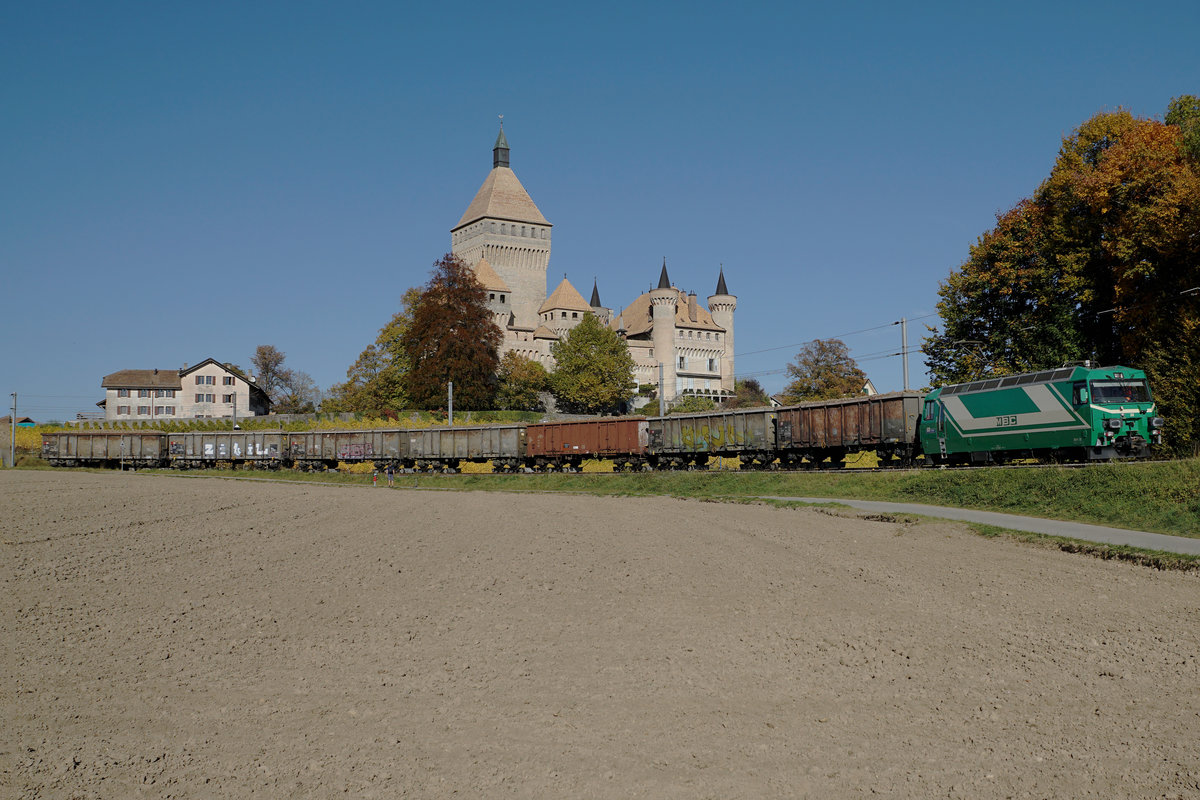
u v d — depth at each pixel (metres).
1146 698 11.92
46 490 48.38
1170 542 22.09
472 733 11.04
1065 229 48.75
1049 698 12.02
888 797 9.22
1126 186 45.28
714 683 12.80
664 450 53.97
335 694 12.58
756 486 41.56
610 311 162.75
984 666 13.40
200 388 140.75
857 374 110.06
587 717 11.52
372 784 9.65
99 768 10.17
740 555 23.30
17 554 25.25
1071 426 35.00
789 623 16.06
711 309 176.88
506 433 63.09
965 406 39.28
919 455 42.97
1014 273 50.78
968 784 9.49
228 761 10.33
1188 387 38.34
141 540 28.02
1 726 11.52
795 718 11.43
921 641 14.74
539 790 9.45
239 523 32.53
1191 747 10.30
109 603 18.67
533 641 15.16
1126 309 45.56
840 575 20.25
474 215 158.38
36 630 16.42
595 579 20.58
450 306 101.44
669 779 9.69
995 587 18.50
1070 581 18.83
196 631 16.23
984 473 33.03
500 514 35.12
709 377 168.00
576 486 50.12
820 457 47.12
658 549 24.75
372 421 93.75
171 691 12.81
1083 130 51.66
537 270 159.38
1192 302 42.47
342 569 22.48
